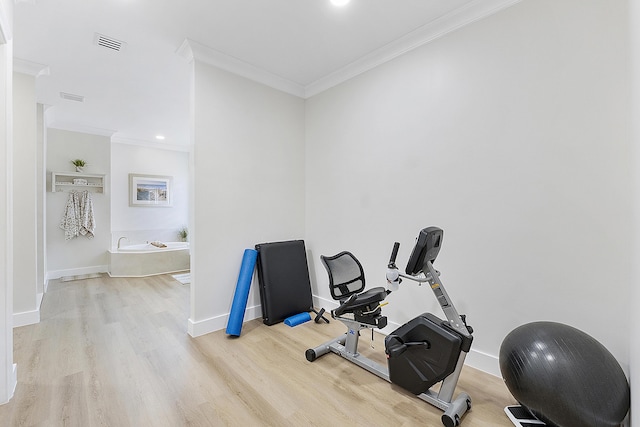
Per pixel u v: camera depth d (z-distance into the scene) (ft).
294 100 11.28
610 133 5.27
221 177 9.25
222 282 9.29
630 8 4.62
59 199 16.19
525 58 6.21
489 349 6.78
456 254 7.30
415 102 8.13
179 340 8.46
